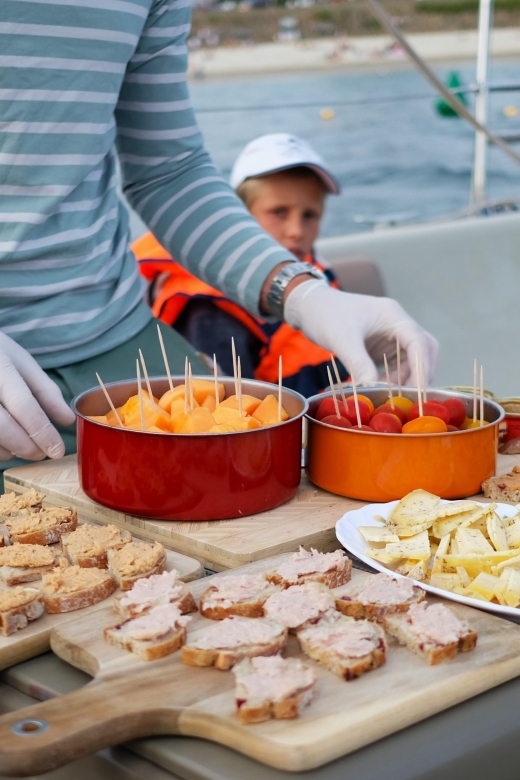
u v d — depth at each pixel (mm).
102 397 1099
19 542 896
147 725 613
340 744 590
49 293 1196
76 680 706
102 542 871
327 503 1025
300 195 2459
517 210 3361
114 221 1302
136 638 685
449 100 2492
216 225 1399
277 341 2324
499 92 3258
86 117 1133
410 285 2904
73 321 1229
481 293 3057
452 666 675
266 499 981
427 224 3055
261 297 1397
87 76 1117
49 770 565
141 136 1383
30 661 738
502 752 642
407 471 999
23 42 1060
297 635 714
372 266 2727
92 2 1091
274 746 577
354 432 1006
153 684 649
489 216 3203
